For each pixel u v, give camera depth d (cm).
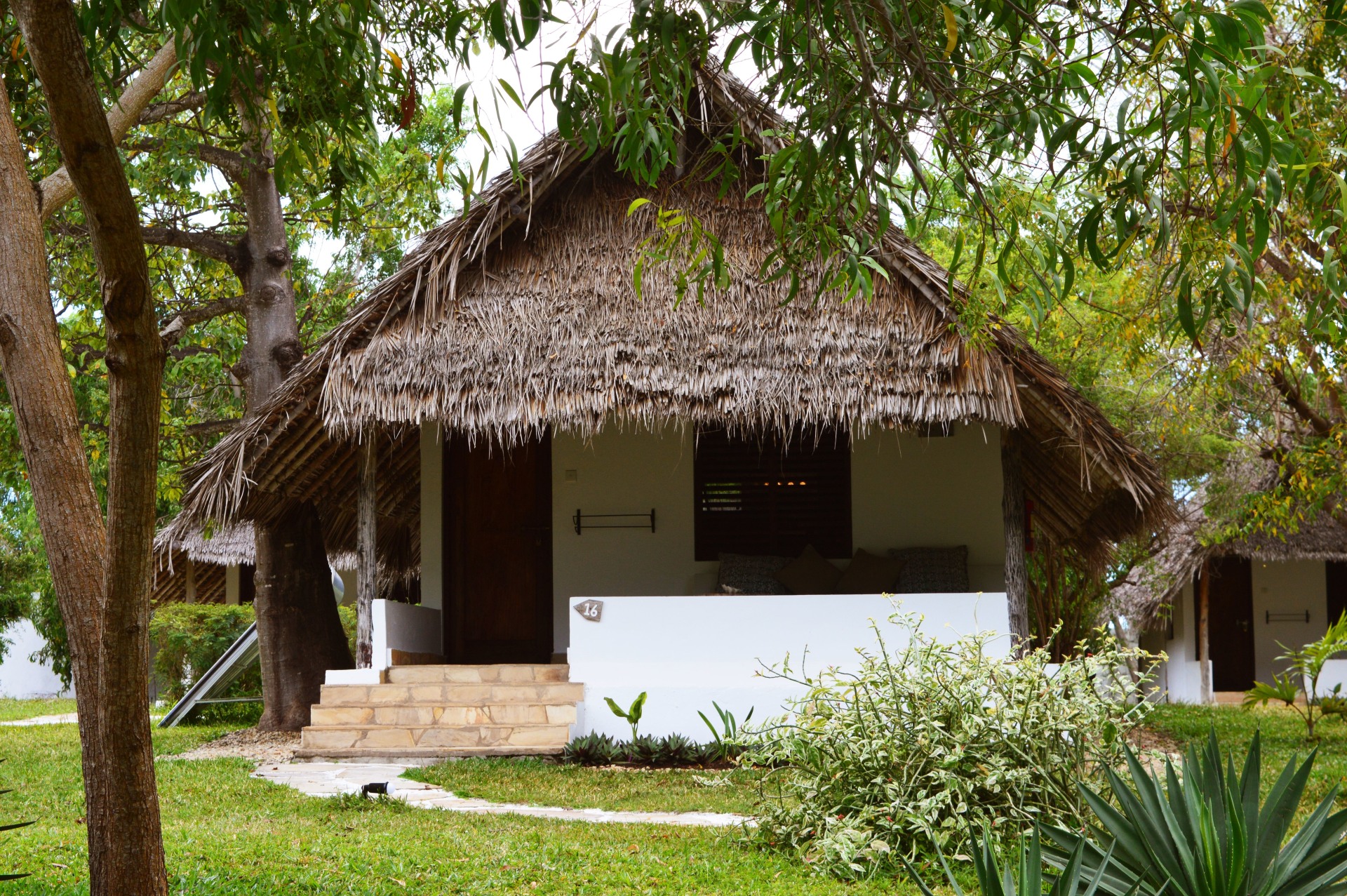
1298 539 2064
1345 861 403
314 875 565
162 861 403
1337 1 436
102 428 1630
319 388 1096
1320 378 1173
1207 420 1510
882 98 439
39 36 342
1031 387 1048
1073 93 431
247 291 1427
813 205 473
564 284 1113
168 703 1911
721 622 1107
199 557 1972
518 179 407
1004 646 1082
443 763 1010
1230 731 1276
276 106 507
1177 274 453
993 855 377
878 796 639
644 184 1141
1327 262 452
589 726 1101
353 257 2044
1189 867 401
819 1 407
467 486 1356
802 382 1048
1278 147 400
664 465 1305
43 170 782
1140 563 2028
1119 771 660
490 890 547
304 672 1361
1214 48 363
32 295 428
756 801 725
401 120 543
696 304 1088
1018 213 486
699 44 410
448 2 422
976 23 437
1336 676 2109
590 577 1296
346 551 1783
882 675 675
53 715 1928
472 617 1336
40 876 550
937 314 1053
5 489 2014
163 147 1312
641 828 716
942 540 1252
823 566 1223
